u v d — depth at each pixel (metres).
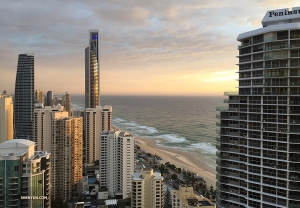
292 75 103.19
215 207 129.12
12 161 130.25
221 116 120.00
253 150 110.69
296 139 101.94
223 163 119.56
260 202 107.88
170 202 192.50
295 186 101.31
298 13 105.88
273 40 104.12
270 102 106.25
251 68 112.75
